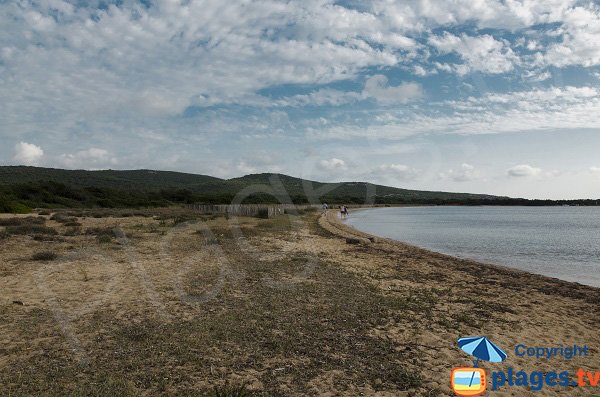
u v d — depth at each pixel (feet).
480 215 285.02
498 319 28.04
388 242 82.79
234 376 17.24
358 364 19.07
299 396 15.84
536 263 66.85
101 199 172.65
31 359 18.24
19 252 44.83
